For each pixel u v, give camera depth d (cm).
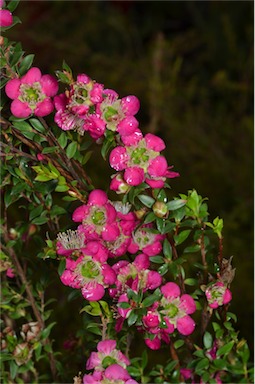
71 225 52
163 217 50
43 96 49
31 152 52
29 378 58
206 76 139
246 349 53
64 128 49
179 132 112
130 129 48
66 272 49
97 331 51
